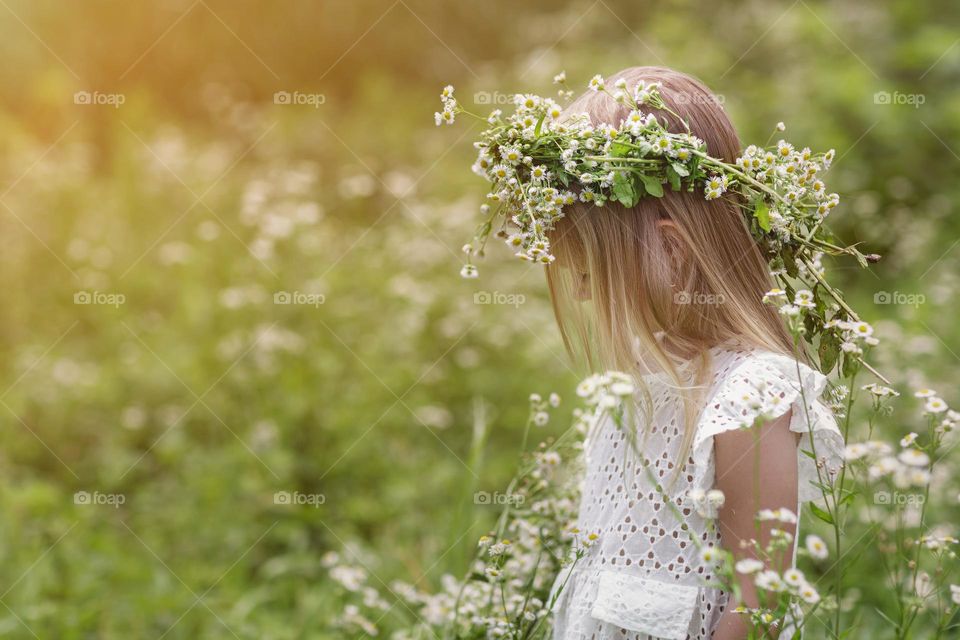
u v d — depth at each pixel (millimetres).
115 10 8945
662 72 1874
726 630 1596
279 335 4840
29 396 4754
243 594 3607
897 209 6660
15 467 4457
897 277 5828
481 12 9914
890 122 7102
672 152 1688
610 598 1719
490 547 2066
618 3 8836
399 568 3568
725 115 1849
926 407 1657
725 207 1761
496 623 2082
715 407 1630
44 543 3822
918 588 2514
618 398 1521
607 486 1846
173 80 9266
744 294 1759
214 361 4949
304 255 5695
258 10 9375
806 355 1849
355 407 4613
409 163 7980
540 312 5359
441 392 4902
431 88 9859
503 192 1794
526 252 1759
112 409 4789
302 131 8148
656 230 1731
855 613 2688
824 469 1730
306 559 3807
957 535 2766
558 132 1761
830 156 1835
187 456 4398
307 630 3262
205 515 4016
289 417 4520
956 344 4715
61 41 8852
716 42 8172
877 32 8125
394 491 4090
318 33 9602
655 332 1730
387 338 5066
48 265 5887
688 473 1684
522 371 4957
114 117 8289
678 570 1685
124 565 3654
